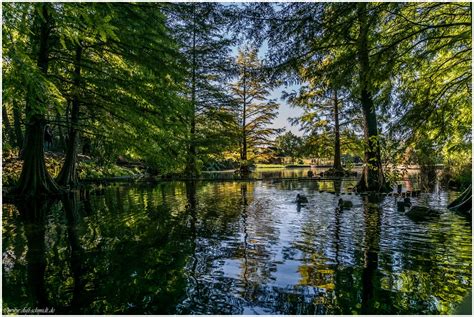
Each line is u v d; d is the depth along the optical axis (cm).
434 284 407
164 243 601
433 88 812
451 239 616
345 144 2619
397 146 809
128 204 1081
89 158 2464
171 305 359
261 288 401
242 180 2092
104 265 484
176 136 1460
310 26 653
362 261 495
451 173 1639
